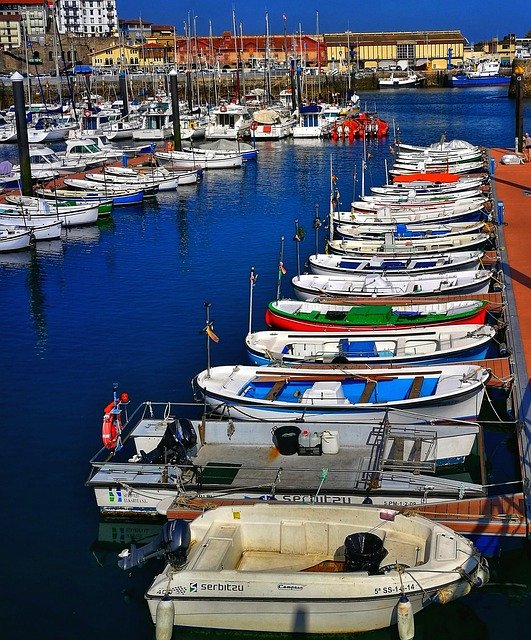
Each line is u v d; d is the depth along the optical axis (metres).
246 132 83.94
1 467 18.08
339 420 17.48
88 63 168.62
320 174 61.25
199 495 14.95
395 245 31.55
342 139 83.50
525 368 20.16
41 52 152.88
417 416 17.02
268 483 15.23
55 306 30.38
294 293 29.69
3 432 19.78
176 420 16.61
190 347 25.12
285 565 13.25
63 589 14.04
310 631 12.04
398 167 55.00
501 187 46.09
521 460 15.73
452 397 17.70
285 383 19.20
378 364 20.44
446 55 197.62
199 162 64.88
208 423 17.09
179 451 16.06
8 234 39.66
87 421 20.25
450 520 13.81
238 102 105.81
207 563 12.52
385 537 13.19
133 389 22.00
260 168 65.81
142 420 17.91
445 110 113.12
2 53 146.38
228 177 61.66
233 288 31.56
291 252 36.78
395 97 145.12
